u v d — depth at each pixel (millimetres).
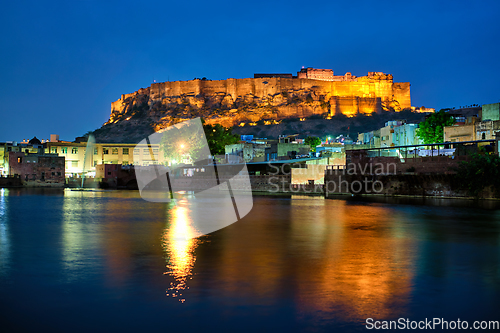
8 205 65812
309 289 18953
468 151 69750
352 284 19781
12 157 129375
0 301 17266
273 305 16969
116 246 29375
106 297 17766
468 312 16438
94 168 153625
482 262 24609
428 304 17219
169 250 27891
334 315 15945
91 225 41469
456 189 72188
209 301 17328
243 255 26328
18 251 27391
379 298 17875
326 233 36094
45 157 133125
